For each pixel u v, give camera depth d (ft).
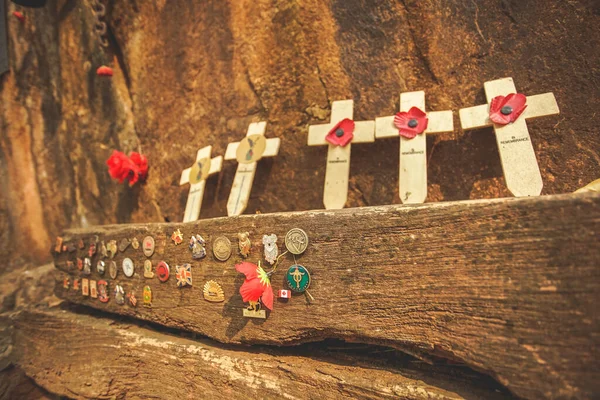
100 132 3.41
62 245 2.77
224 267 2.07
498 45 2.21
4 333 2.96
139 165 3.02
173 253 2.22
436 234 1.75
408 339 1.78
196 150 2.85
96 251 2.56
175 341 2.23
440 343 1.74
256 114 2.66
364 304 1.83
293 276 1.91
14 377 2.82
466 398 1.73
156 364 2.23
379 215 1.82
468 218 1.71
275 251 1.95
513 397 1.71
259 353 2.06
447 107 2.27
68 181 3.69
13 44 3.82
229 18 2.75
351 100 2.33
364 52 2.42
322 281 1.89
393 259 1.80
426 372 1.85
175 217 2.92
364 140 2.25
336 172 2.26
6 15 3.82
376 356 1.95
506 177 1.99
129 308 2.39
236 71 2.72
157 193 3.01
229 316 2.06
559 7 2.12
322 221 1.89
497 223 1.68
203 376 2.10
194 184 2.59
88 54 3.46
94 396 2.36
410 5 2.35
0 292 3.33
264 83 2.63
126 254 2.40
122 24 3.16
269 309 1.97
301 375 1.92
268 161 2.57
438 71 2.30
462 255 1.72
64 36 3.59
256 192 2.58
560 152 2.09
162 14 3.00
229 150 2.54
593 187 1.83
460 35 2.27
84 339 2.50
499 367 1.66
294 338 1.94
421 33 2.33
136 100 3.16
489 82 2.13
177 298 2.20
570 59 2.10
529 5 2.16
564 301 1.61
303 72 2.53
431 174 2.26
